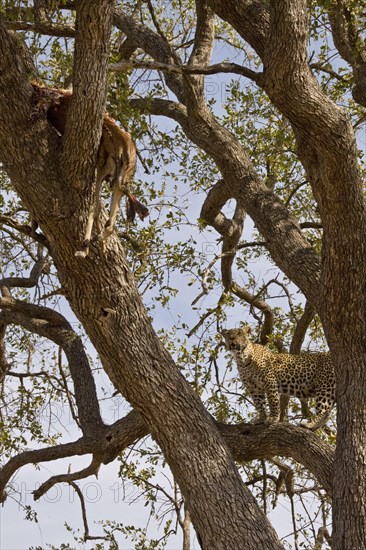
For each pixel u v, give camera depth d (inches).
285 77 353.1
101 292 359.3
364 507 358.0
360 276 372.2
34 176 336.8
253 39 414.3
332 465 402.6
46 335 512.1
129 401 378.9
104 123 337.4
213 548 363.9
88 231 334.3
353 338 381.1
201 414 379.6
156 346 374.0
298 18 345.4
